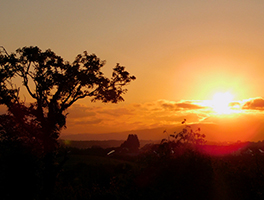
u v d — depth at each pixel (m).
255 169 11.25
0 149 18.62
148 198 11.30
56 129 28.31
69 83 29.81
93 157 72.00
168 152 12.21
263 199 10.45
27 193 18.00
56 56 30.97
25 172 17.98
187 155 11.59
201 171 11.04
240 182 10.96
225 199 10.74
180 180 11.05
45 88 28.92
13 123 27.28
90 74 31.08
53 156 26.27
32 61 29.09
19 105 28.16
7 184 17.28
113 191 13.14
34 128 27.41
